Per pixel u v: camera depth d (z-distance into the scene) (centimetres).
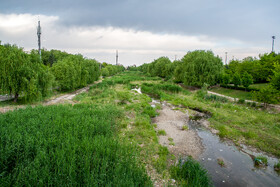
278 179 751
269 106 1853
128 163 650
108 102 1970
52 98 2117
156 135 1170
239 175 770
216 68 3206
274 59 2839
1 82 1459
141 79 5509
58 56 5959
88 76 3762
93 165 607
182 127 1377
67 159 617
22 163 566
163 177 687
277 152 976
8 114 1039
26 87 1545
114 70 8556
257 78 3228
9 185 462
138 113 1628
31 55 1761
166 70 5516
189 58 3788
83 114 1230
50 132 783
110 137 908
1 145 614
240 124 1421
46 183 493
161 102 2338
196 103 2167
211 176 754
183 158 895
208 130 1333
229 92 2850
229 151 998
